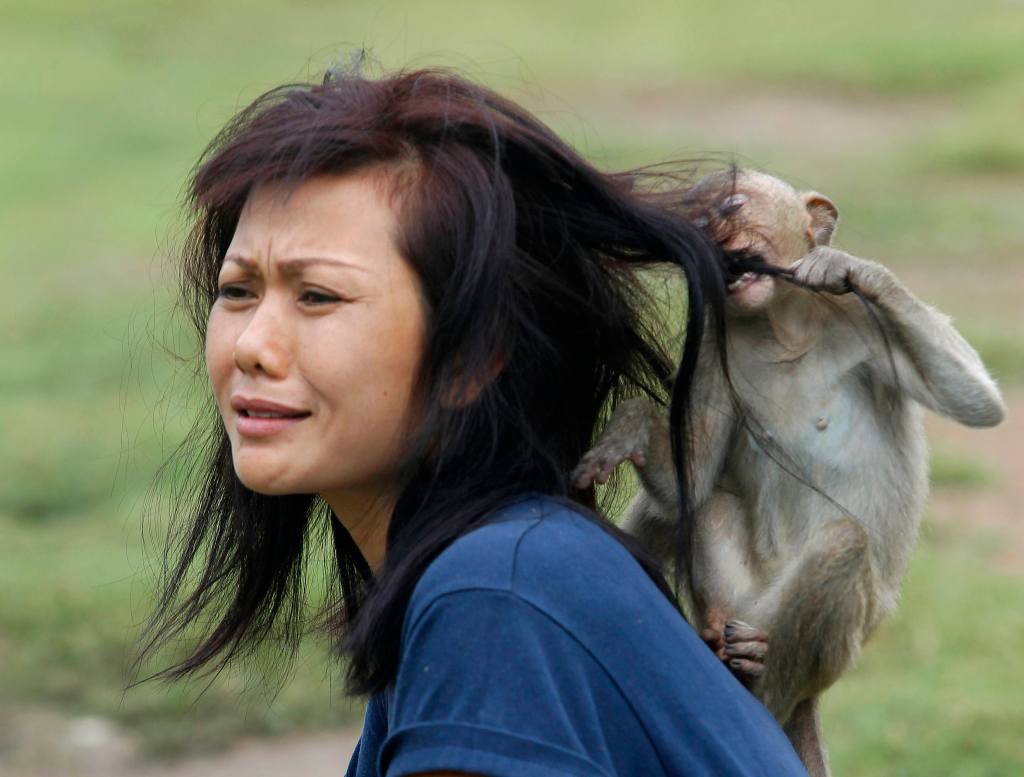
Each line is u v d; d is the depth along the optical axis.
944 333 7.71
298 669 17.98
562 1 66.69
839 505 7.82
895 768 14.92
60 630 19.14
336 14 65.00
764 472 8.02
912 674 17.25
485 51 58.16
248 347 5.49
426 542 5.44
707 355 7.90
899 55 55.84
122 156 47.81
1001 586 19.61
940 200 40.69
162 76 56.72
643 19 64.00
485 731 5.02
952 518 22.77
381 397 5.54
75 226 41.25
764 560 7.99
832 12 63.78
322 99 5.86
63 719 17.52
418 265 5.55
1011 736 15.48
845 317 8.02
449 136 5.70
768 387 8.03
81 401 28.14
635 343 6.15
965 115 48.81
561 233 5.88
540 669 5.08
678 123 48.81
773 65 56.22
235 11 65.56
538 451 5.72
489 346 5.55
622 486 8.02
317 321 5.52
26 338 32.31
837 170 43.69
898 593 8.19
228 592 6.63
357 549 6.59
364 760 6.54
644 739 5.22
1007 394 27.95
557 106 50.09
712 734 5.28
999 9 63.19
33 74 57.09
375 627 5.42
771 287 7.69
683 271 6.10
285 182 5.61
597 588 5.24
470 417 5.60
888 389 8.04
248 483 5.60
